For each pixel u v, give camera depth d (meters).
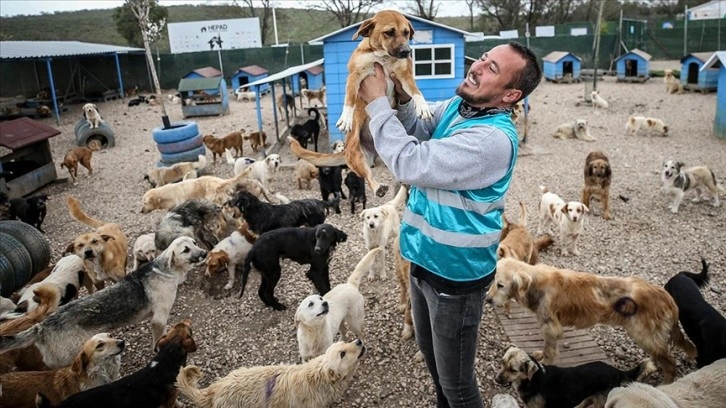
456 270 2.40
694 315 4.28
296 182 11.40
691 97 21.27
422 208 2.46
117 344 4.20
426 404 4.45
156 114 22.88
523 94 2.27
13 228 6.81
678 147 13.27
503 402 3.64
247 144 15.95
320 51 31.81
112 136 16.31
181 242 5.43
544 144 14.42
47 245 7.10
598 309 4.38
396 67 2.59
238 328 5.84
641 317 4.23
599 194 8.48
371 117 2.36
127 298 5.05
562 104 21.56
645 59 26.58
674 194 8.60
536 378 3.93
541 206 8.05
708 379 3.46
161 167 11.77
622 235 7.83
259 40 33.88
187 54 31.61
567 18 47.41
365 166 2.76
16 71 27.70
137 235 8.80
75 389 4.07
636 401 3.12
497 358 4.96
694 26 33.94
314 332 4.51
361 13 37.22
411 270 2.66
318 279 6.10
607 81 28.52
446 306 2.48
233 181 9.07
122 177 12.79
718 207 8.83
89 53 24.34
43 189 11.93
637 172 11.21
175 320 6.04
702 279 4.96
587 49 33.53
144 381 3.93
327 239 5.89
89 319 4.77
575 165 12.12
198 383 4.89
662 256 7.00
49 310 5.09
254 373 3.98
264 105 24.52
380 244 6.70
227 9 52.53
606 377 3.88
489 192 2.32
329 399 3.92
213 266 6.37
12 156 11.31
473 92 2.29
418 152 2.20
